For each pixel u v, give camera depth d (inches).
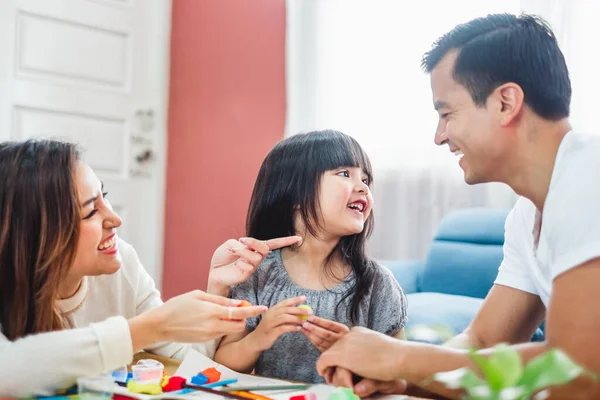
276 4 132.0
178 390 31.0
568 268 26.8
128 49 124.7
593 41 90.7
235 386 32.4
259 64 132.2
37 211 34.8
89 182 36.3
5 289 35.5
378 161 115.3
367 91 117.9
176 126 129.7
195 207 130.8
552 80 30.3
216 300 34.3
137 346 32.6
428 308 76.9
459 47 31.7
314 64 125.6
